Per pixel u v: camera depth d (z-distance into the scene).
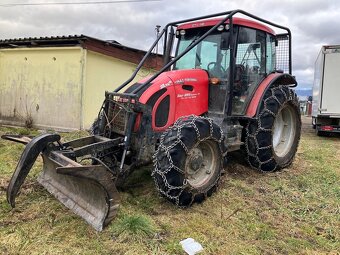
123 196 3.78
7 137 3.91
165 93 3.91
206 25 4.51
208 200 3.85
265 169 4.91
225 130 4.34
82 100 8.04
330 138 9.75
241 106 4.70
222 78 4.45
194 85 4.26
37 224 3.13
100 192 3.07
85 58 7.99
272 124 4.77
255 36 4.77
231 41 4.26
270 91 4.91
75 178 3.28
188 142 3.48
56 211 3.37
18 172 3.25
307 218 3.70
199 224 3.32
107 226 3.08
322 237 3.31
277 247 3.07
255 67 4.86
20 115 9.12
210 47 4.57
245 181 4.60
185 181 3.50
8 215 3.28
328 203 4.07
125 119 3.70
